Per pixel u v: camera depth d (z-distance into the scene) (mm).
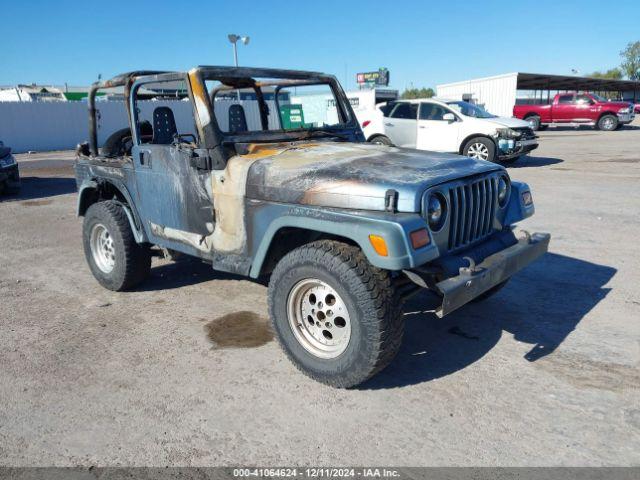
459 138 12461
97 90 4844
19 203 10312
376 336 2865
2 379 3441
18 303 4805
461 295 2855
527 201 3918
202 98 3715
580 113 25422
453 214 3152
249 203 3463
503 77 29281
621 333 3812
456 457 2578
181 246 4152
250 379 3354
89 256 5070
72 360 3676
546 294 4578
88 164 5023
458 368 3416
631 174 10656
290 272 3143
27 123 23922
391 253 2711
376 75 60844
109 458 2650
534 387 3162
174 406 3082
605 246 5855
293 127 4715
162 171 4109
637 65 73125
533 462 2527
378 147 3926
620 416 2855
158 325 4219
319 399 3104
